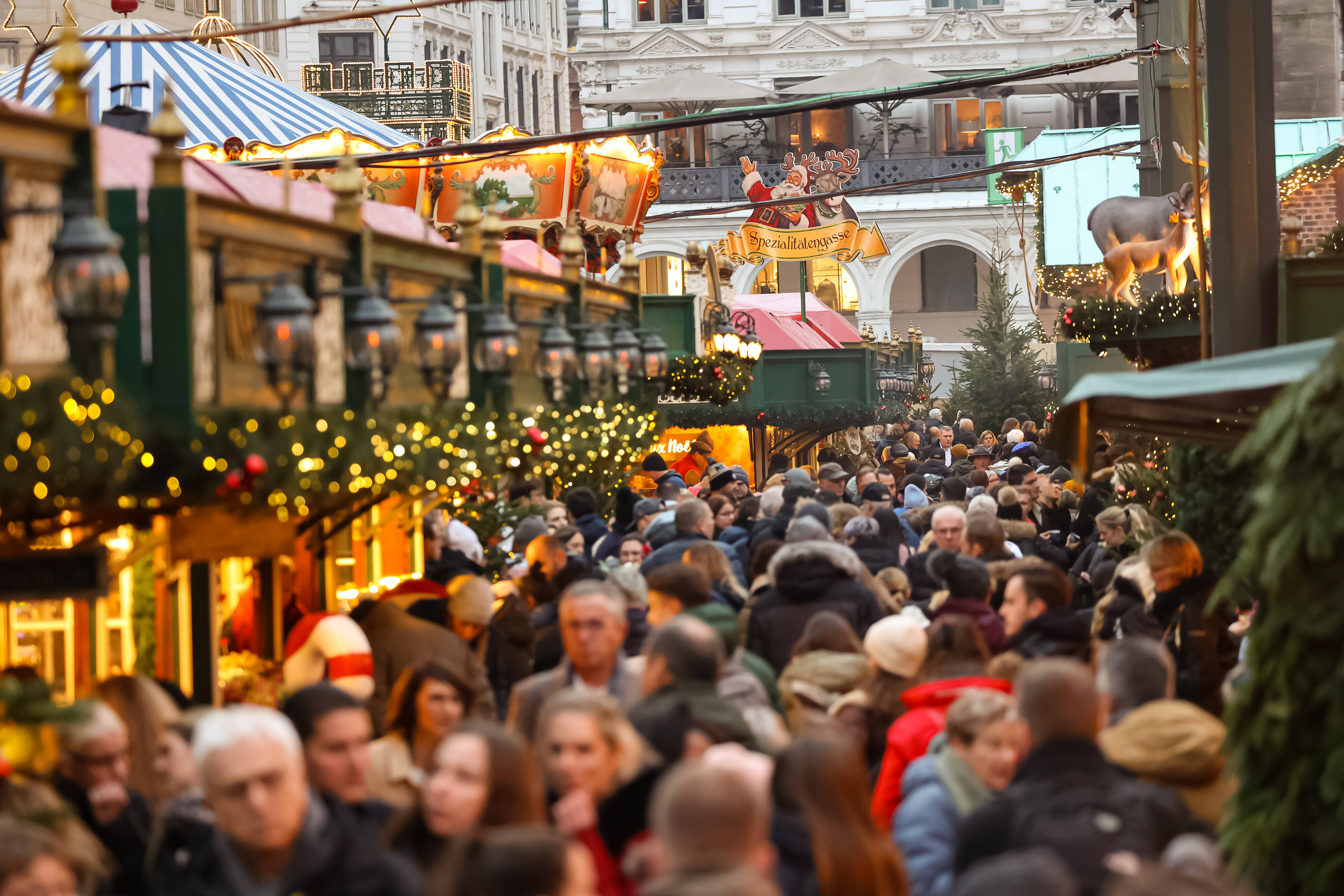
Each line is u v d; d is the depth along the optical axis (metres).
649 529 16.50
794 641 11.42
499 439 11.58
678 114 85.38
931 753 7.72
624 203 29.59
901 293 91.19
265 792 5.61
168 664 9.91
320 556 12.70
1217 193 14.12
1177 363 23.73
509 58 97.62
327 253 9.73
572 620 8.60
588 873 4.84
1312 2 38.53
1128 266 22.91
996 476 27.61
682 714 7.03
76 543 8.30
